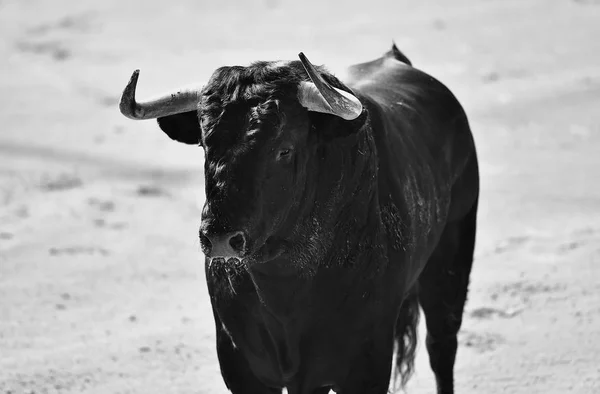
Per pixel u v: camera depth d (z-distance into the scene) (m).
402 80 23.55
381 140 19.03
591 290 32.56
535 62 68.50
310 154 16.58
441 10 85.81
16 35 91.50
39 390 25.95
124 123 64.44
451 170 23.19
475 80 65.19
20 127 63.59
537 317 30.45
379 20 84.19
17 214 44.56
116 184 50.22
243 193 15.28
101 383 26.41
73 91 72.19
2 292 34.06
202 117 15.82
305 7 92.69
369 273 17.73
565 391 25.16
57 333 30.25
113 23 93.38
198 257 38.12
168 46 82.62
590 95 60.47
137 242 40.12
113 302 33.06
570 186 45.22
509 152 51.50
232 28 86.69
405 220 19.03
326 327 17.72
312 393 18.30
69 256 38.28
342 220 17.42
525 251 36.88
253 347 18.27
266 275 17.16
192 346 28.98
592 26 76.81
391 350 18.55
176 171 53.25
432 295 23.59
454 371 26.64
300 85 16.17
